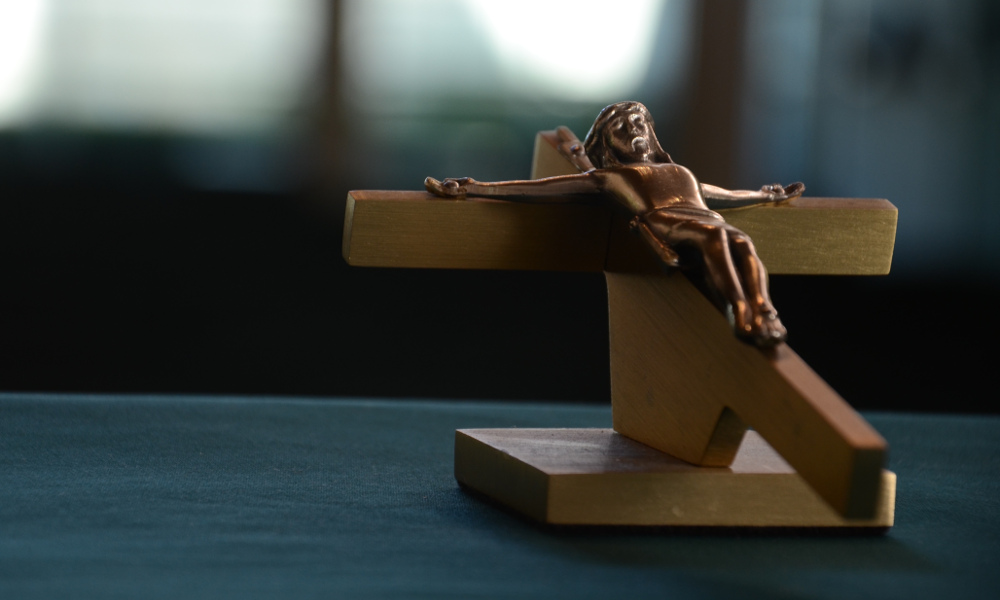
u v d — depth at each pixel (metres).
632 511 0.94
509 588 0.77
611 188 1.02
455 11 4.41
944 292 4.46
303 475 1.13
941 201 4.41
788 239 1.10
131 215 4.61
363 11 4.42
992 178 4.37
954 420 1.59
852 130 4.35
